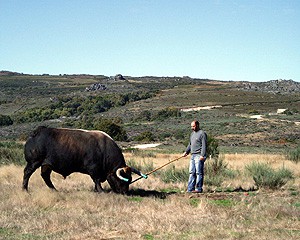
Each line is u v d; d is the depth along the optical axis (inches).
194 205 427.2
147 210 398.0
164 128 3850.9
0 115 5132.9
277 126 3688.5
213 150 1094.4
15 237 316.8
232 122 4008.4
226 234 314.7
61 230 338.3
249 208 401.4
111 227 344.2
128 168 482.3
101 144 486.3
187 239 307.4
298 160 1083.3
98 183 487.5
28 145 485.1
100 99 6550.2
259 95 7170.3
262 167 660.7
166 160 1114.1
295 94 7470.5
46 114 5669.3
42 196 440.8
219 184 570.9
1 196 459.2
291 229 333.7
